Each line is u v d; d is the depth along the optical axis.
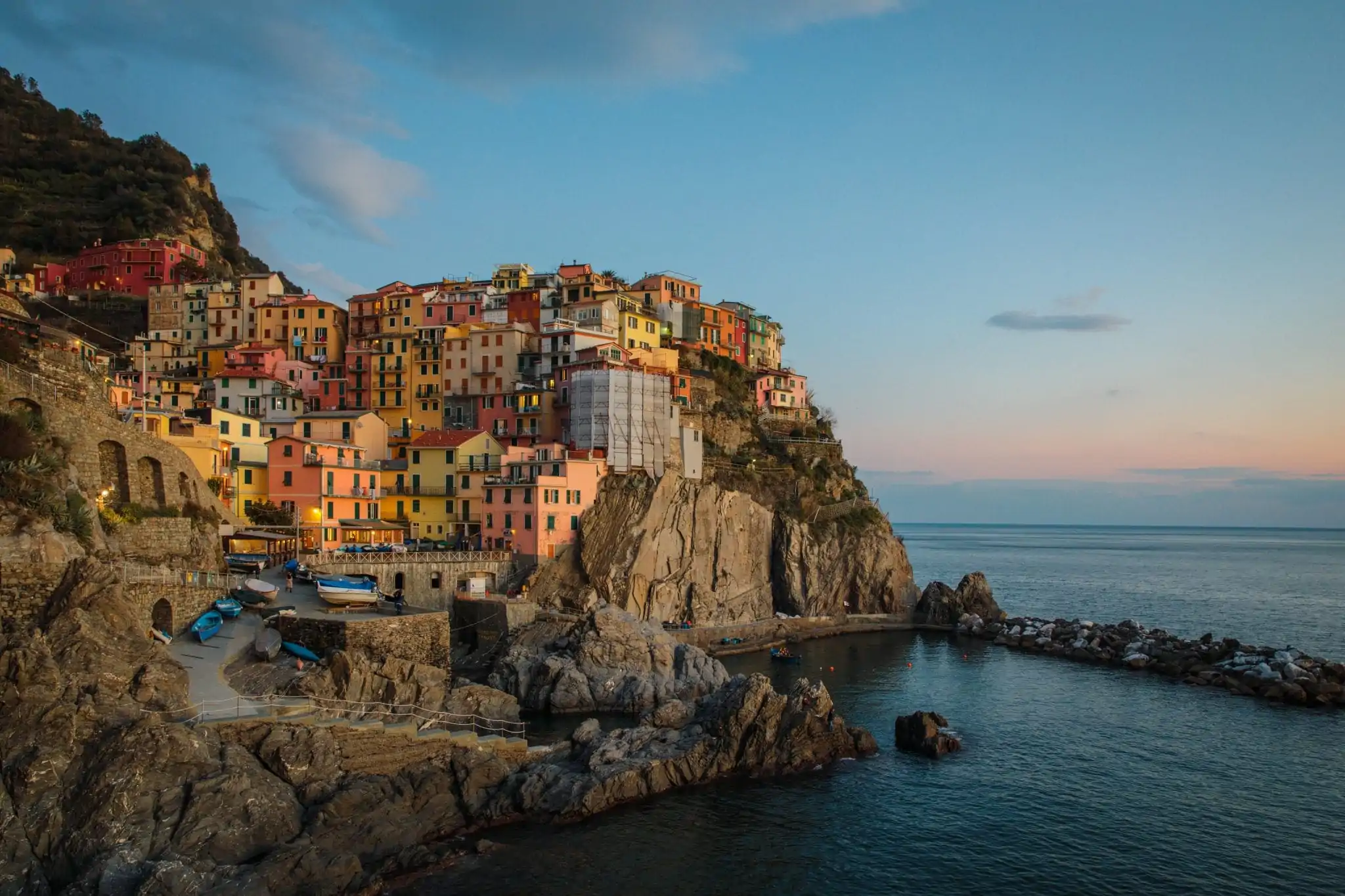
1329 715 84.94
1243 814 60.31
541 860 50.12
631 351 143.88
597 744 62.72
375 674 60.41
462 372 142.50
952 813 59.41
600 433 121.81
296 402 141.12
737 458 140.50
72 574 51.66
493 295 164.88
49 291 181.12
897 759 69.12
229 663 59.34
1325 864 53.34
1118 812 60.38
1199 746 74.62
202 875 39.75
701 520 120.94
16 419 58.06
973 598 138.50
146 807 42.16
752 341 186.00
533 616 92.69
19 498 54.53
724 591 121.69
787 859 52.12
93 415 68.69
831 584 133.88
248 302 168.62
